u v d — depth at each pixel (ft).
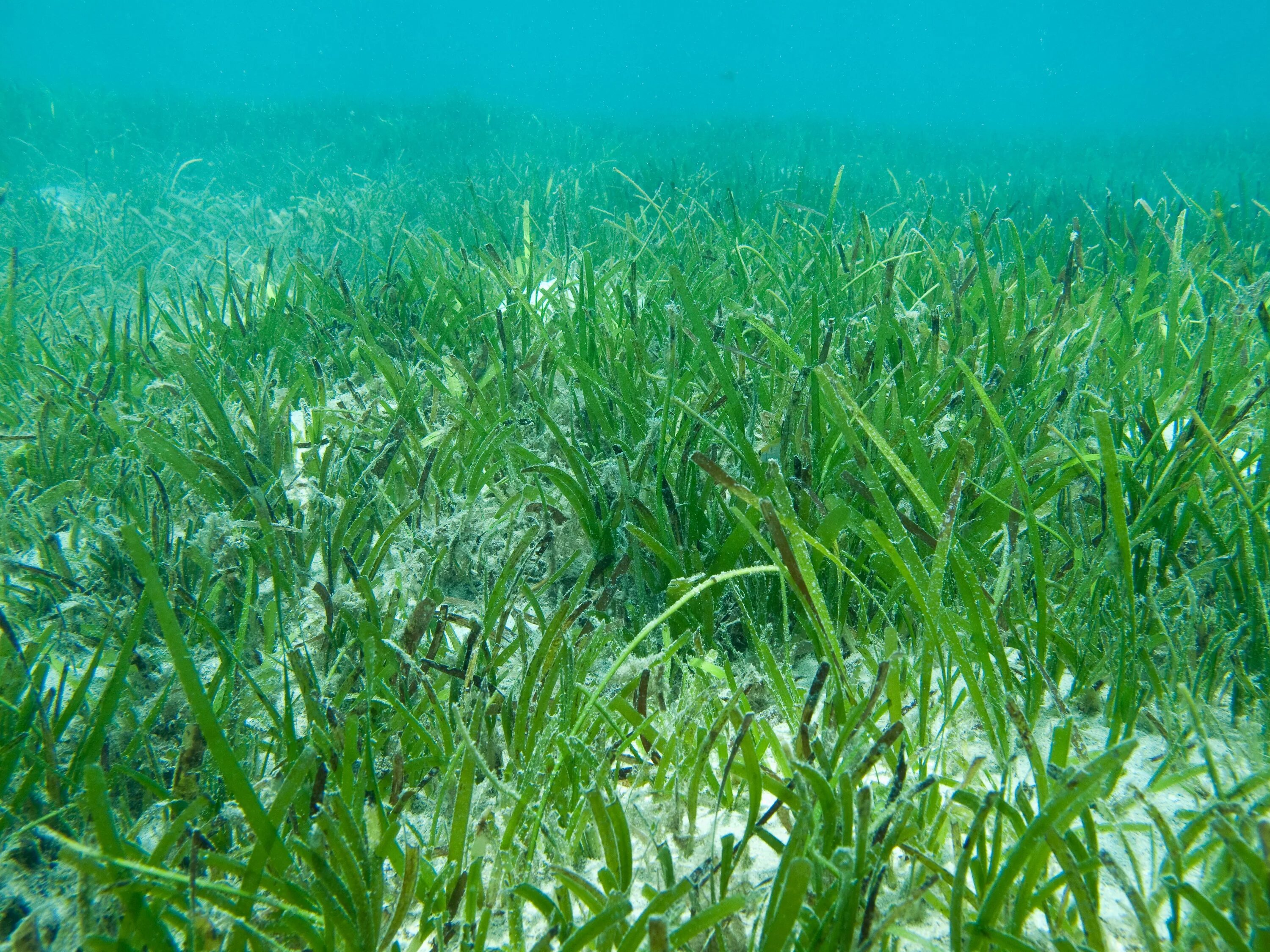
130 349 3.08
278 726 1.33
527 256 4.40
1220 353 2.31
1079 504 1.84
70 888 1.20
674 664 1.55
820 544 1.39
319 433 2.57
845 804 1.03
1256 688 1.37
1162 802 1.25
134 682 1.54
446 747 1.30
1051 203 7.59
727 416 1.99
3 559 1.69
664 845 1.08
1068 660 1.48
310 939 1.04
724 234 4.55
